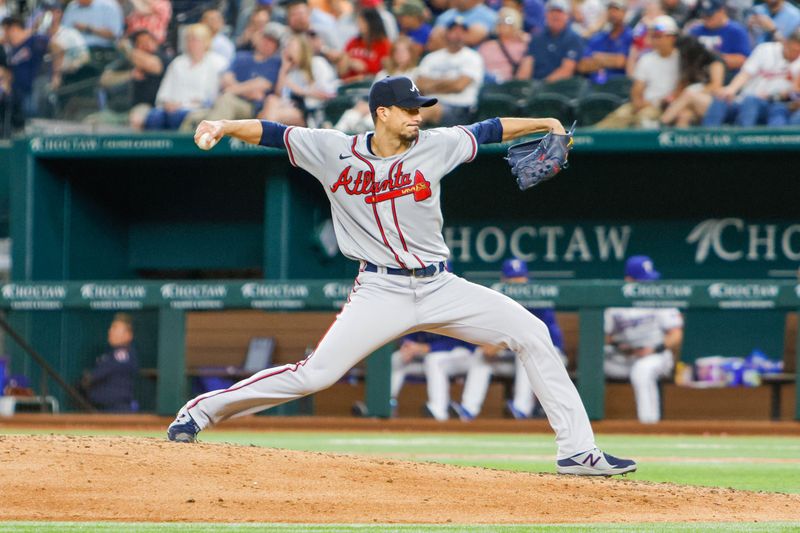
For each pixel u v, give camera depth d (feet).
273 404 72.74
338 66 191.93
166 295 167.12
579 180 200.75
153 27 202.69
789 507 66.95
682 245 200.54
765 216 197.88
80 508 59.57
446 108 181.78
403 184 69.62
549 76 186.60
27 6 215.31
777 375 157.17
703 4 181.88
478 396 161.48
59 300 169.78
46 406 169.89
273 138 70.85
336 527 55.67
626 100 182.70
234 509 60.23
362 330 71.10
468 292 72.23
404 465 70.54
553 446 132.98
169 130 196.75
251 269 215.92
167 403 166.09
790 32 179.11
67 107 203.92
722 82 179.83
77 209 205.26
